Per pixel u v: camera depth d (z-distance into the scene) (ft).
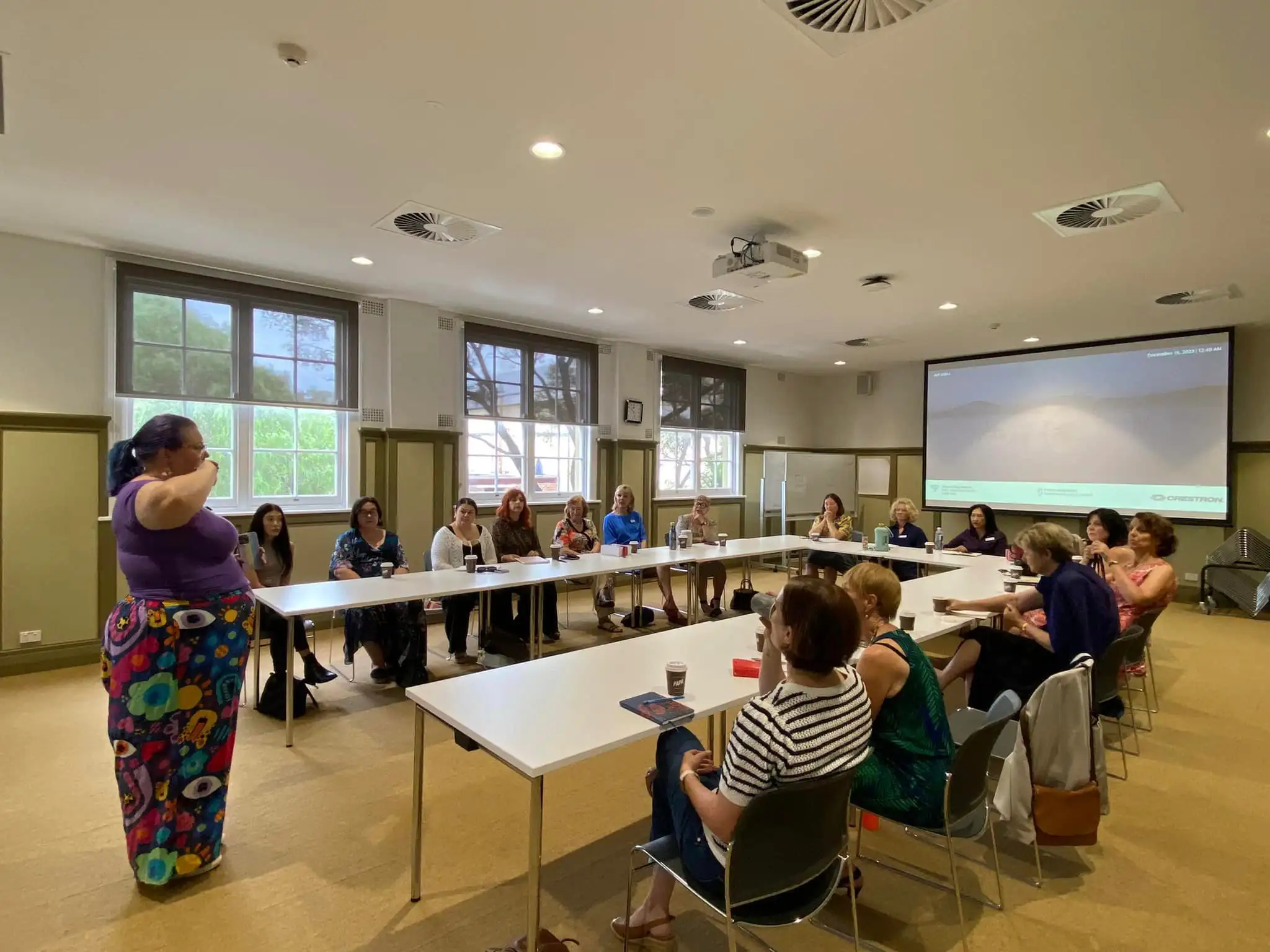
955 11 6.36
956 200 10.85
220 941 6.02
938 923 6.46
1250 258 13.60
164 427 6.50
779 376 29.86
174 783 6.66
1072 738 6.97
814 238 12.67
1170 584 11.16
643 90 7.80
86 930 6.13
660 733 5.69
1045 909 6.69
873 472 29.68
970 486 25.53
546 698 6.38
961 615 10.31
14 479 12.96
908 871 7.32
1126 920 6.54
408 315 18.08
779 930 6.33
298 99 8.05
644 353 24.18
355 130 8.78
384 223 12.12
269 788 8.86
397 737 10.55
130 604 6.42
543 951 5.55
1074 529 23.29
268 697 11.28
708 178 10.15
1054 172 9.79
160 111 8.33
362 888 6.80
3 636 12.91
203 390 15.08
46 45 6.98
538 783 5.02
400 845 7.59
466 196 10.91
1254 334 20.93
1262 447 20.58
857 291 16.43
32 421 13.06
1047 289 16.12
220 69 7.42
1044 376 23.88
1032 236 12.42
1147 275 14.89
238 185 10.53
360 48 7.04
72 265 13.48
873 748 6.15
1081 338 22.30
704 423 26.71
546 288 16.61
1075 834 6.90
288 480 16.66
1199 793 9.14
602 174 10.01
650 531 24.66
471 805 8.50
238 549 12.26
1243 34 6.64
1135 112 8.13
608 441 23.21
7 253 12.87
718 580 18.83
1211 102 7.88
